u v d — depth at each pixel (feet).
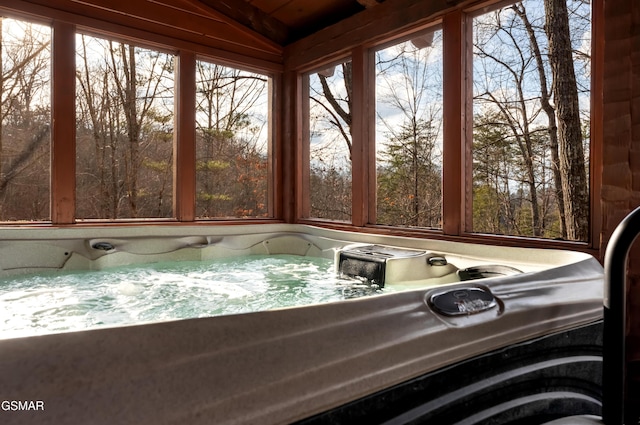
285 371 2.39
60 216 10.15
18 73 16.70
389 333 2.91
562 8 14.58
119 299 6.97
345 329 2.79
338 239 10.87
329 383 2.49
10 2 9.45
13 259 8.40
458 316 3.34
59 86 10.11
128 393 1.98
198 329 2.37
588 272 4.86
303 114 14.26
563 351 3.94
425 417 2.91
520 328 3.60
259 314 2.63
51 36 10.11
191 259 10.36
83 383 1.94
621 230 2.96
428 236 9.96
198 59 12.78
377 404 2.69
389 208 19.74
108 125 19.69
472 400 3.21
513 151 16.05
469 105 9.53
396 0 10.61
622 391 2.97
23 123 16.87
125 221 11.24
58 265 8.83
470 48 9.52
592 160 7.08
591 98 7.08
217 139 21.86
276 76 14.30
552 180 15.29
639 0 5.80
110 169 19.83
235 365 2.29
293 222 14.14
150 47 11.84
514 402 3.50
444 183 9.64
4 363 1.88
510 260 7.46
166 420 1.97
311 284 8.21
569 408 3.94
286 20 14.01
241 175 22.54
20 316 5.97
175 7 11.88
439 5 9.59
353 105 11.95
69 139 10.25
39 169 17.20
